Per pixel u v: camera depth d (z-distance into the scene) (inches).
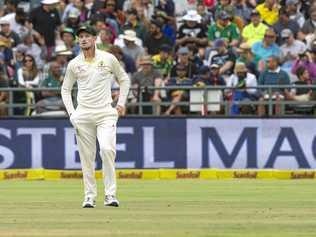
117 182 2257.6
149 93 2481.5
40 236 1200.2
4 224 1342.3
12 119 2442.2
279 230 1268.5
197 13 2839.6
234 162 2432.3
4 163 2444.6
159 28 2738.7
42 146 2444.6
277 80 2490.2
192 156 2438.5
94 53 1557.6
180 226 1312.7
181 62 2554.1
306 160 2425.0
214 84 2541.8
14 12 2883.9
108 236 1200.2
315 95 2471.7
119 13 2827.3
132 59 2635.3
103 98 1557.6
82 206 1604.3
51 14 2792.8
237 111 2474.2
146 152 2438.5
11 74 2586.1
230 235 1210.6
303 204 1664.6
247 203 1685.5
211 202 1704.0
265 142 2427.4
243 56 2593.5
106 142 1550.2
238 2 2849.4
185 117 2438.5
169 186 2117.4
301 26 2792.8
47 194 1908.2
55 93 2501.2
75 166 2439.7
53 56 2664.9
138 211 1528.1
